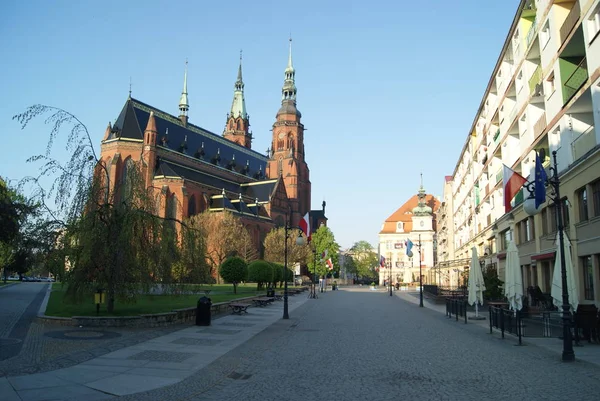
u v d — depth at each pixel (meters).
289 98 141.88
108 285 21.88
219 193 106.00
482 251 51.38
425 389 10.61
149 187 24.80
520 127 33.56
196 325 23.09
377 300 52.34
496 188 41.91
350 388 10.70
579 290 23.41
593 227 21.77
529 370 12.77
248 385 11.01
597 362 13.93
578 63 25.31
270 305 41.28
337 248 132.00
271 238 95.19
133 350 15.37
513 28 34.03
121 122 93.69
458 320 27.94
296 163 136.75
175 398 9.77
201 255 25.77
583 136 23.69
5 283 70.50
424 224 114.25
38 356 13.66
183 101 120.06
